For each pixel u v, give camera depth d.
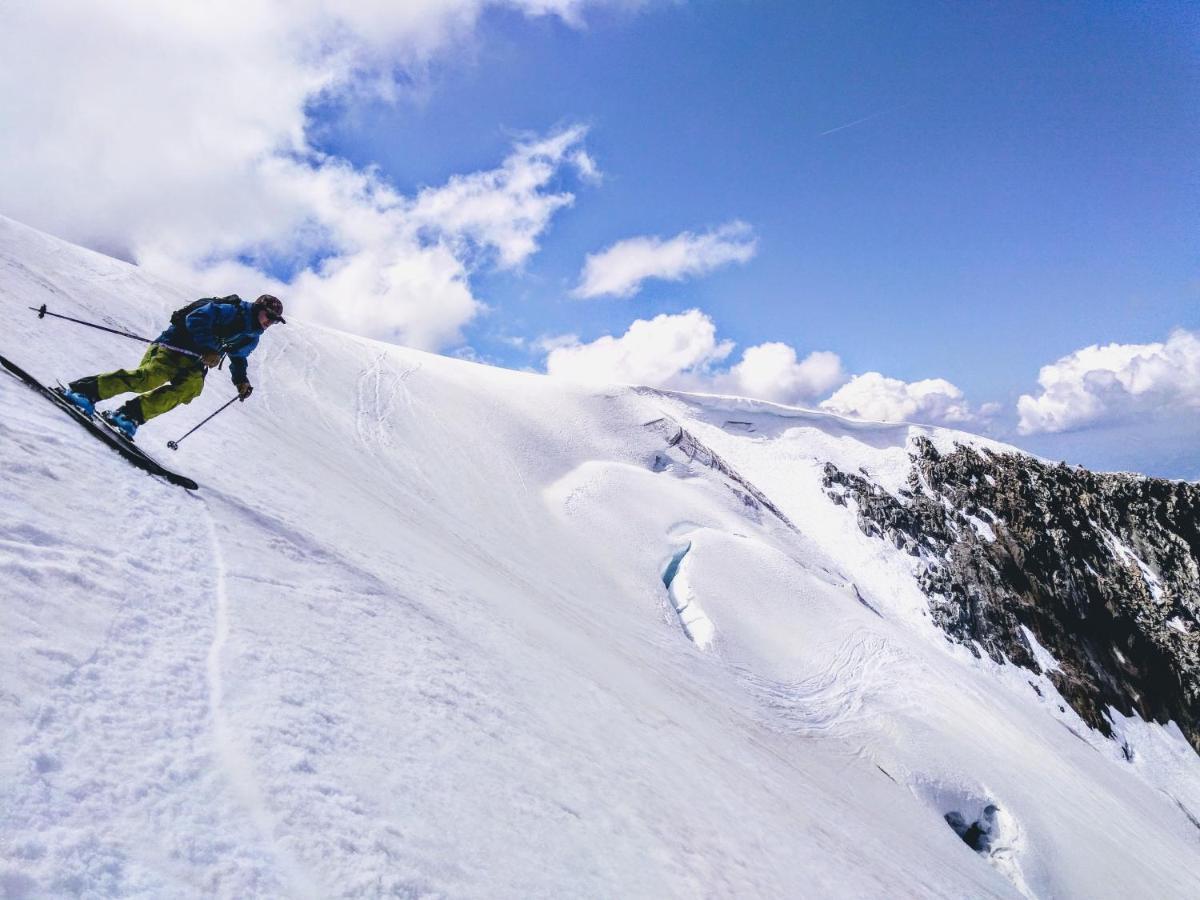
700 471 70.81
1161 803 56.03
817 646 46.16
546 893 3.24
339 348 53.81
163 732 2.70
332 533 7.66
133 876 2.01
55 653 2.72
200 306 6.46
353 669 4.31
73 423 5.59
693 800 6.63
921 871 13.73
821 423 113.12
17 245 21.08
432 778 3.58
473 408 57.84
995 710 49.50
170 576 4.05
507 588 15.24
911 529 90.62
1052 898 32.19
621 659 16.77
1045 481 103.81
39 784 2.10
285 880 2.32
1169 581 94.19
